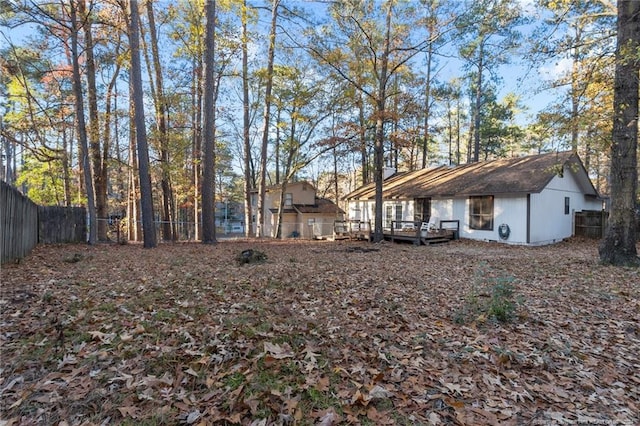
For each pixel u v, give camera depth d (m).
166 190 17.67
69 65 15.05
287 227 27.27
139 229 21.41
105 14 13.11
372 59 15.12
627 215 7.83
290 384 2.51
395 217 20.05
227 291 4.94
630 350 3.39
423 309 4.44
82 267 6.71
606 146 8.00
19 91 14.93
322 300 4.66
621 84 7.34
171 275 6.02
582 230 16.53
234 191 41.78
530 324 3.97
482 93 24.34
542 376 2.83
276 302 4.46
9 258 7.02
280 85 17.77
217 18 15.15
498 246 13.61
